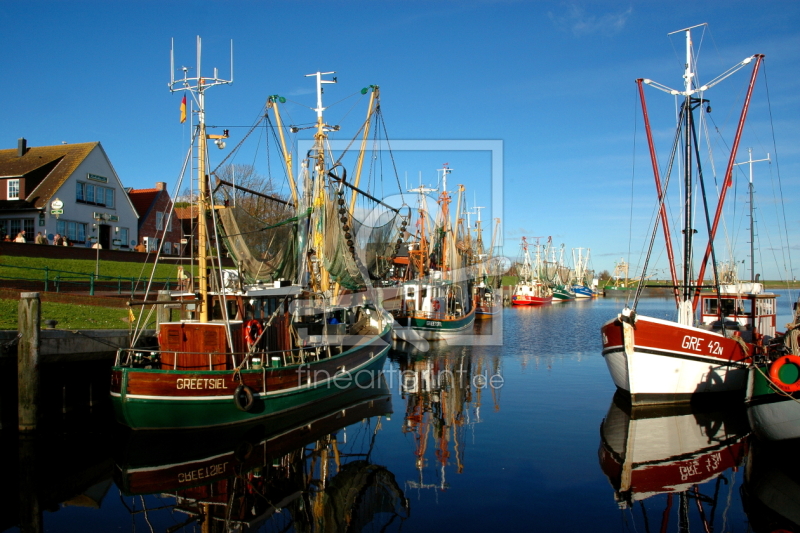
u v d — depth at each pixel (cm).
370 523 996
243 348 1634
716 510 1050
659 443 1455
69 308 2119
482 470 1269
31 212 3862
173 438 1441
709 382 1766
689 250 1945
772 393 1304
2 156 4606
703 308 2112
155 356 1666
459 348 3578
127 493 1154
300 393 1697
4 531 973
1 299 2003
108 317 2108
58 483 1195
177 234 5253
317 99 2425
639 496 1116
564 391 2172
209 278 1853
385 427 1666
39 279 2586
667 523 990
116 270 3316
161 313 1928
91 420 1634
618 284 14338
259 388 1544
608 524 988
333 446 1470
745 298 2028
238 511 1077
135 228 4691
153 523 1021
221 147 1655
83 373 1625
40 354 1416
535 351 3419
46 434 1487
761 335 1861
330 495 1143
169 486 1192
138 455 1369
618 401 1964
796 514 1023
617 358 1831
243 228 1892
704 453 1381
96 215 4272
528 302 8869
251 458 1366
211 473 1267
